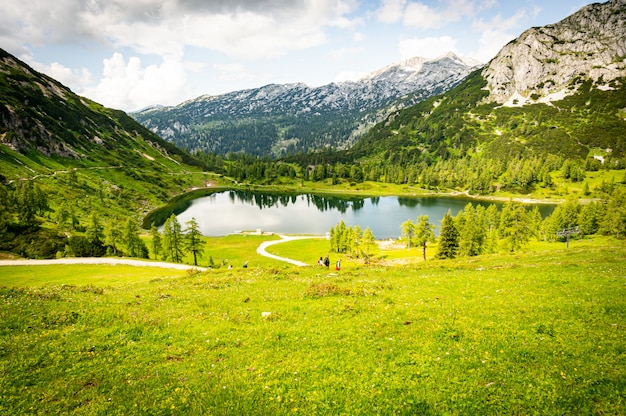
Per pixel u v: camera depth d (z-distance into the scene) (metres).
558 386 11.10
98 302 21.88
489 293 21.94
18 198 101.94
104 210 172.38
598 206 123.25
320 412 10.62
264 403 11.02
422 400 10.91
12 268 64.00
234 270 39.81
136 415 10.48
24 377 12.52
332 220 196.25
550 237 117.94
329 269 39.38
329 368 13.06
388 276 31.98
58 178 184.75
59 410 10.68
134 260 78.94
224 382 12.14
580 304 18.25
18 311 18.70
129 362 13.78
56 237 92.69
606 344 13.63
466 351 13.83
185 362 13.67
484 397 10.93
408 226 120.06
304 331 16.48
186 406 10.88
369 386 11.80
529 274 27.17
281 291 24.83
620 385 10.83
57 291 25.31
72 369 13.14
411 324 16.94
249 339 15.66
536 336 14.73
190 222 92.69
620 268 27.44
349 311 19.33
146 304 21.70
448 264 40.84
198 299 22.81
